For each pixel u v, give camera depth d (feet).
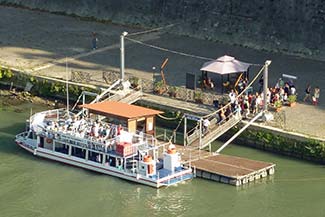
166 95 486.38
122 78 490.49
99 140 425.28
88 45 562.66
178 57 541.75
